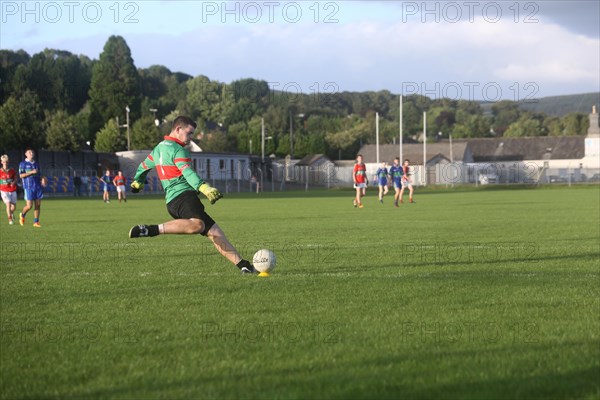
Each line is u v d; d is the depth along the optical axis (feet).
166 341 34.81
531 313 40.98
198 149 567.18
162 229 53.52
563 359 30.78
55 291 50.37
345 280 54.65
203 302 45.37
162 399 26.09
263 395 26.25
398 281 53.93
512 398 25.81
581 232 103.14
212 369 29.73
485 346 33.32
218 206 214.07
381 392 26.50
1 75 631.97
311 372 29.22
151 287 51.90
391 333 36.04
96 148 512.63
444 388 26.91
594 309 42.16
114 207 220.43
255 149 610.65
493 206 196.24
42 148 442.09
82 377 28.89
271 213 168.66
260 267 57.41
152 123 516.73
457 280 54.39
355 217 148.77
